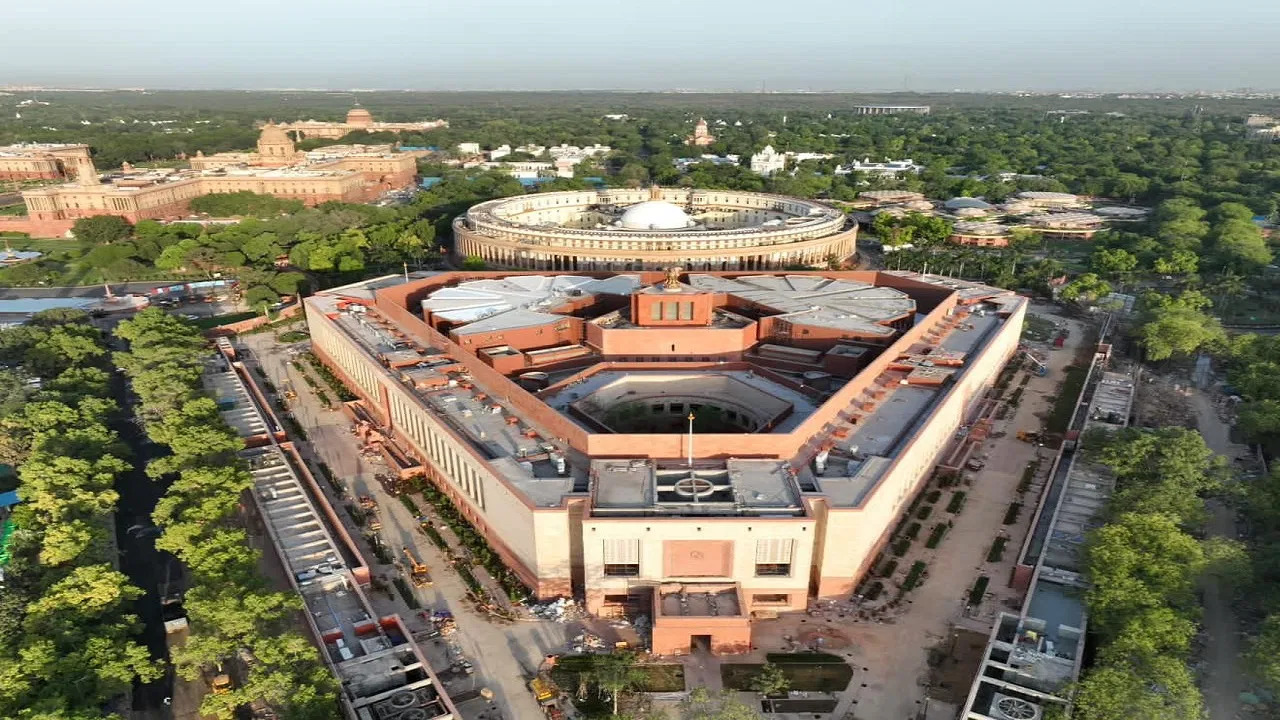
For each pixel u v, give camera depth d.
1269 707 86.00
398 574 112.00
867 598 106.25
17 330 179.00
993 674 89.06
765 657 95.94
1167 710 76.44
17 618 91.94
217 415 143.50
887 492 111.25
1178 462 117.75
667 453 110.56
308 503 123.94
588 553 97.69
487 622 102.25
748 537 96.44
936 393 138.25
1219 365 191.88
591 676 90.81
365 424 153.88
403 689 86.69
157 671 86.12
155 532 122.38
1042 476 137.75
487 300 173.12
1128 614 90.00
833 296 178.38
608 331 149.00
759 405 133.00
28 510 111.06
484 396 135.25
